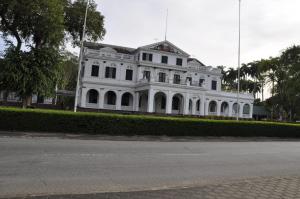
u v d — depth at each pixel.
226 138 25.30
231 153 15.78
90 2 40.19
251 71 93.38
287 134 29.09
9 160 10.37
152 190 7.13
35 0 29.98
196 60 65.06
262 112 80.25
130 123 22.11
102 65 55.47
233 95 64.50
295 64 64.62
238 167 11.72
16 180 7.91
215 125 25.48
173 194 6.81
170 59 59.62
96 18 40.12
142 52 57.59
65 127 20.47
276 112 76.88
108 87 55.16
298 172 11.26
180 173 9.96
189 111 56.12
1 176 8.26
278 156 15.59
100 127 21.28
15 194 6.70
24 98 31.45
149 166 10.79
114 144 16.61
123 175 9.16
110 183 8.12
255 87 99.19
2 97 47.53
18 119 19.36
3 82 30.17
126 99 56.72
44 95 31.58
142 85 53.12
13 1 29.08
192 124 24.44
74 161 10.79
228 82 105.56
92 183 8.02
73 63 60.81
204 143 20.55
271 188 7.66
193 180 9.06
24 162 10.16
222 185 7.81
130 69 57.22
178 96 56.12
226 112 65.31
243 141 24.19
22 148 13.00
